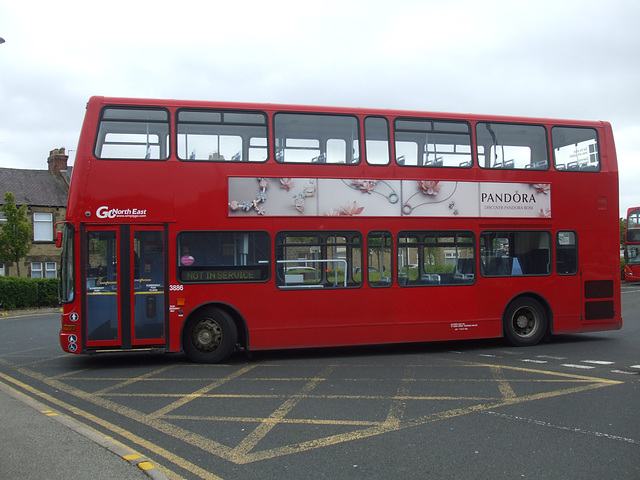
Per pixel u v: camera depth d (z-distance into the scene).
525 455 5.04
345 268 10.33
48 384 8.27
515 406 6.74
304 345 10.09
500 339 12.59
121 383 8.30
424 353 10.87
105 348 9.40
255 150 10.05
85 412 6.64
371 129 10.63
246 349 9.92
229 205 9.84
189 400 7.19
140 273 9.53
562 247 11.65
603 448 5.22
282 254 10.05
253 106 10.10
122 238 9.49
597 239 11.88
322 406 6.81
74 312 9.31
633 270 34.50
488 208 11.14
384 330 10.48
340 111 10.47
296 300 10.07
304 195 10.16
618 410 6.54
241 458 5.02
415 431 5.77
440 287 10.81
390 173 10.61
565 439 5.48
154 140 9.71
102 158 9.52
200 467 4.80
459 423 6.05
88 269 9.41
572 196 11.74
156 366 9.67
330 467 4.78
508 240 11.32
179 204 9.67
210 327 9.80
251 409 6.71
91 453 4.84
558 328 11.59
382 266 10.52
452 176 10.96
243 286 9.87
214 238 9.80
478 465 4.80
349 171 10.41
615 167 12.14
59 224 9.92
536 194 11.47
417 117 10.87
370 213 10.47
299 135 10.27
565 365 9.45
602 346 11.60
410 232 10.66
